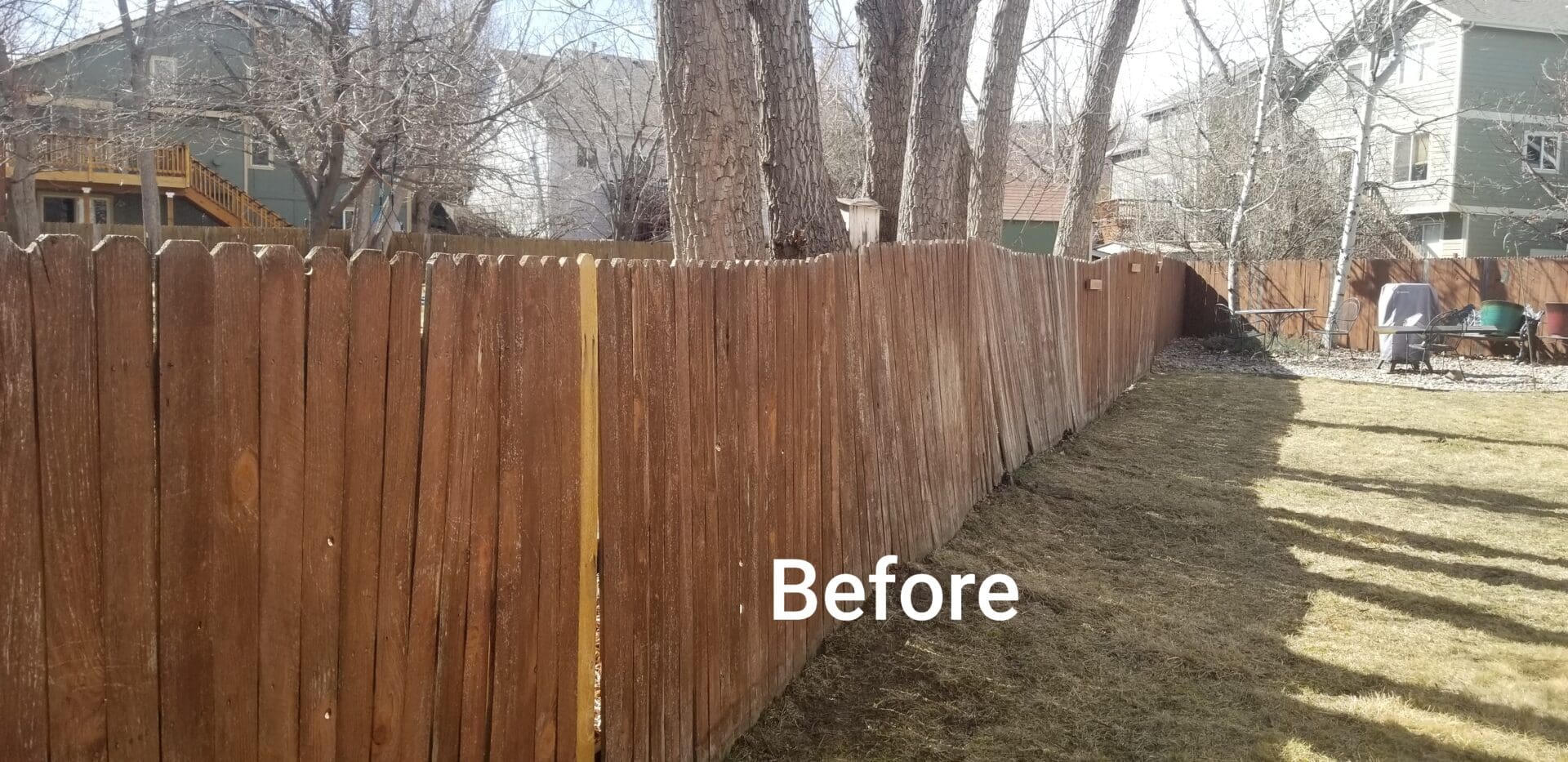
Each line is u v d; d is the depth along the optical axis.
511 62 20.50
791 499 3.83
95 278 1.46
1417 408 11.16
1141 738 3.55
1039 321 8.02
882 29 7.86
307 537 1.80
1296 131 22.23
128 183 23.16
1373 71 16.70
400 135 14.90
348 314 1.87
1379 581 5.39
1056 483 7.19
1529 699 3.90
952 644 4.27
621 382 2.76
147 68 16.64
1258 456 8.66
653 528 2.92
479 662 2.28
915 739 3.50
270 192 26.70
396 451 2.00
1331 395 12.17
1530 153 23.72
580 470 2.61
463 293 2.16
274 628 1.75
